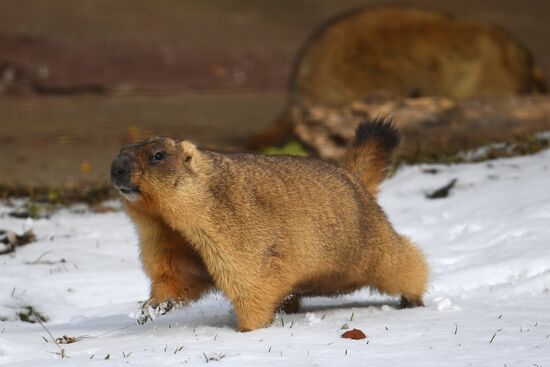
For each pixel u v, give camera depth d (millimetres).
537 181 15500
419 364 7617
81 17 32438
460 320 9398
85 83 30219
